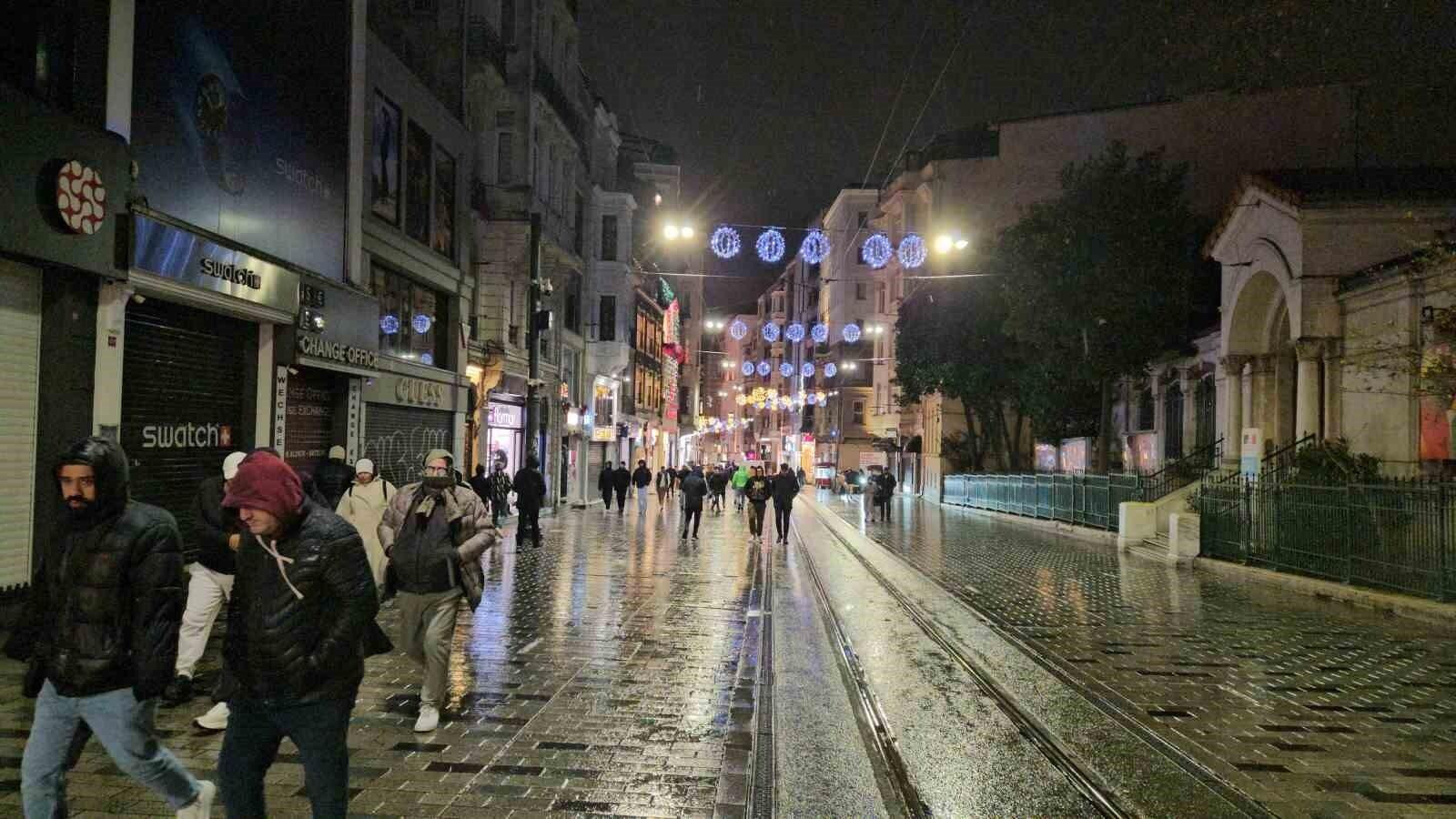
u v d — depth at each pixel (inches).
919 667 353.1
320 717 142.4
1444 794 222.2
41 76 369.7
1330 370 811.4
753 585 553.3
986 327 1441.9
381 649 161.8
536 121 1083.9
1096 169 1130.0
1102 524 1007.0
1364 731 274.8
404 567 257.4
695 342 3312.0
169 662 154.9
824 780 225.3
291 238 566.9
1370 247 807.1
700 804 203.5
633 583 550.9
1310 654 387.9
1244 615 491.2
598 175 1578.5
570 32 1286.9
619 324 1541.6
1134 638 420.2
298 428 600.7
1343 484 578.6
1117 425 1477.6
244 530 145.2
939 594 549.6
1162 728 275.7
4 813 183.2
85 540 153.5
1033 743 257.8
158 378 448.5
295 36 567.5
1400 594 514.6
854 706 294.0
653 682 311.6
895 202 2121.1
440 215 850.1
